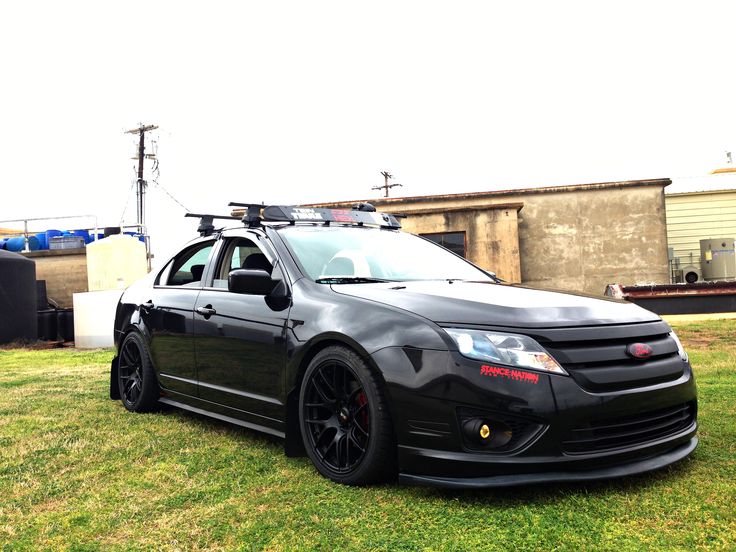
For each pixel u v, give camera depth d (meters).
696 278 20.31
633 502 2.43
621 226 18.00
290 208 3.96
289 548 2.17
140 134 33.56
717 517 2.28
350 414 2.82
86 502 2.67
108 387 5.68
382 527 2.30
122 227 19.05
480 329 2.55
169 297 4.29
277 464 3.12
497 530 2.23
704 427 3.45
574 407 2.43
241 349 3.46
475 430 2.43
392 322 2.71
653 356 2.69
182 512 2.53
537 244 18.25
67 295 18.03
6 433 3.89
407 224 16.97
